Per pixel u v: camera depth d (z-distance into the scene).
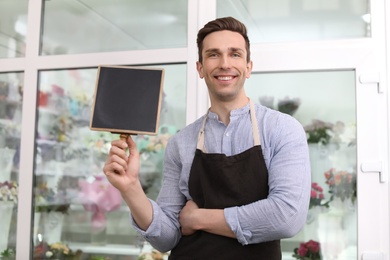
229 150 1.38
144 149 2.47
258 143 1.35
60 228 2.55
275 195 1.28
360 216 2.17
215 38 1.38
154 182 2.45
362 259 2.15
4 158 2.66
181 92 2.44
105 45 2.57
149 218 1.36
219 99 1.40
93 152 2.55
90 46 2.59
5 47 2.71
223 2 2.43
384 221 2.15
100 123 1.32
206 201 1.35
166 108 2.45
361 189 2.18
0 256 2.62
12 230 2.62
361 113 2.20
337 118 2.25
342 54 2.24
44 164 2.60
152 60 2.46
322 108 2.27
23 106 2.63
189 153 1.44
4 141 2.67
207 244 1.33
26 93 2.63
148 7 2.53
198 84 2.38
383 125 2.19
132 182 1.32
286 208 1.26
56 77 2.63
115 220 2.49
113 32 2.57
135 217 1.37
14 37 2.70
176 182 1.48
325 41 2.27
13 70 2.67
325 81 2.28
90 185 2.54
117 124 1.32
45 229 2.57
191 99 2.39
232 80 1.37
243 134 1.38
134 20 2.54
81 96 2.59
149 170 2.46
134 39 2.53
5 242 2.63
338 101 2.26
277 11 2.37
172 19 2.49
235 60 1.37
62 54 2.62
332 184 2.23
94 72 2.57
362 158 2.19
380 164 2.16
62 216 2.56
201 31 1.42
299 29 2.33
